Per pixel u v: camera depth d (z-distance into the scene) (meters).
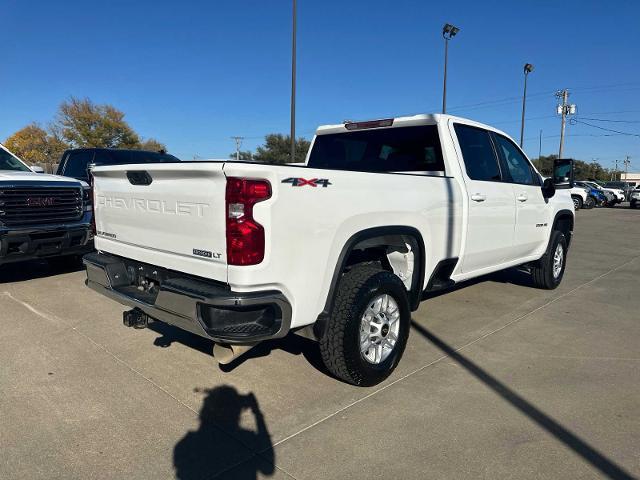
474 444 2.93
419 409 3.34
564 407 3.39
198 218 3.08
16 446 2.88
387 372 3.71
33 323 5.00
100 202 4.10
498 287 6.89
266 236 2.87
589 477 2.63
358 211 3.42
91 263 4.00
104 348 4.36
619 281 7.48
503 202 5.29
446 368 4.03
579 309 5.82
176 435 3.02
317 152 5.70
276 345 4.48
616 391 3.64
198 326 2.93
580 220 20.72
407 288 4.19
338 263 3.34
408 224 3.92
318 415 3.26
